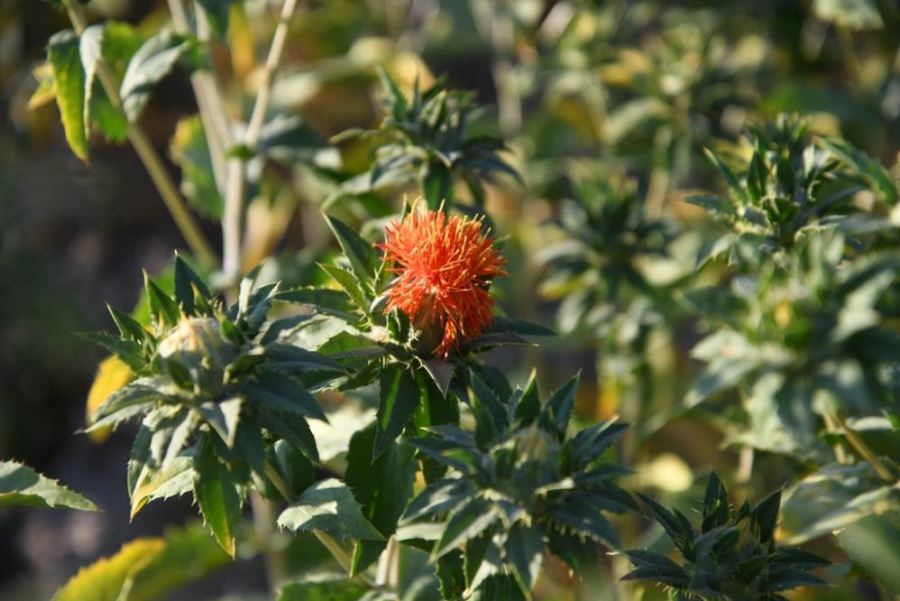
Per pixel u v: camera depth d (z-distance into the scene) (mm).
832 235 611
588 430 518
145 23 908
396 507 570
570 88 834
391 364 536
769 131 641
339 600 611
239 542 710
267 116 896
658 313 720
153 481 551
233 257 712
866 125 758
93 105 675
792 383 629
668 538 608
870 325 623
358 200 678
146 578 671
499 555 510
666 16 842
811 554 534
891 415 603
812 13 835
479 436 513
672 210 819
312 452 512
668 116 758
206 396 505
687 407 647
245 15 827
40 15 950
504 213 871
